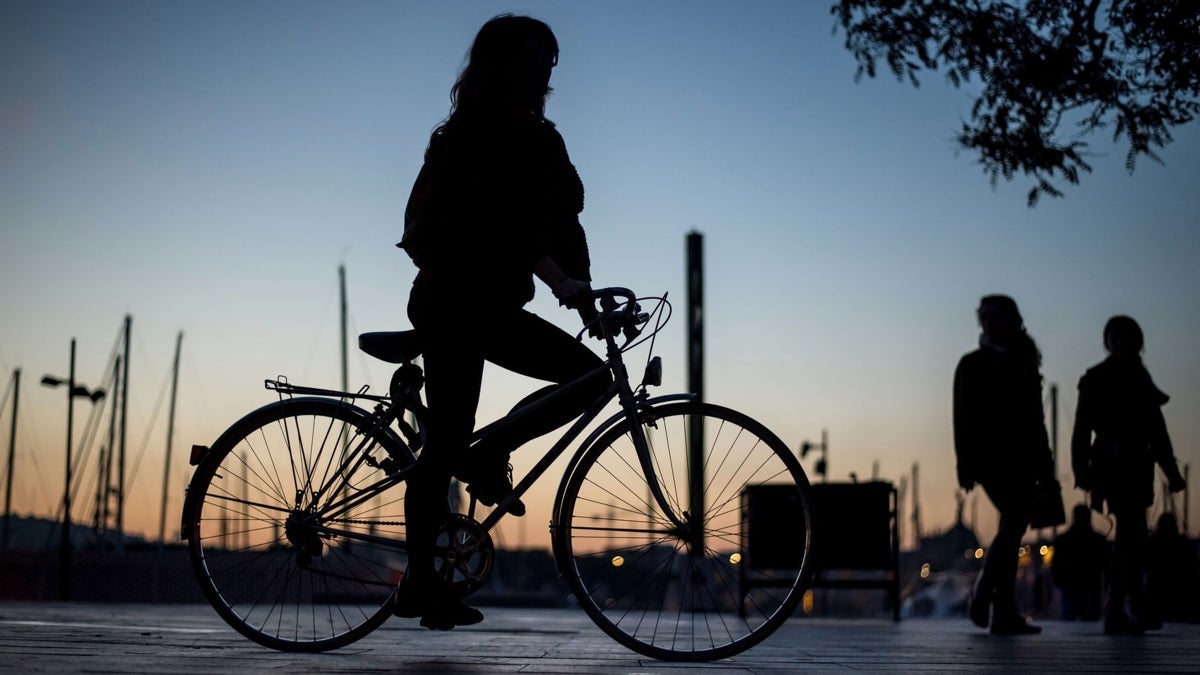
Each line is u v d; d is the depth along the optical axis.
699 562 4.70
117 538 28.06
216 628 5.76
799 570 4.70
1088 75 7.23
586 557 4.66
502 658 4.45
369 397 4.66
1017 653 5.39
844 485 11.37
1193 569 11.77
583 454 4.64
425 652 4.70
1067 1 7.27
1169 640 6.98
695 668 4.19
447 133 4.49
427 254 4.43
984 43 7.23
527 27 4.52
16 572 17.80
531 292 4.54
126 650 4.30
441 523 4.39
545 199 4.48
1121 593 8.12
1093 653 5.45
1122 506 8.10
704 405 4.71
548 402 4.56
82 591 17.28
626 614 4.65
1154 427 8.12
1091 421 8.17
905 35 7.37
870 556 11.27
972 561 56.62
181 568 17.36
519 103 4.52
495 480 4.50
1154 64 7.29
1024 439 8.13
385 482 4.63
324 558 4.64
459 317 4.40
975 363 8.32
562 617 10.57
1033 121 7.41
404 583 4.38
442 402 4.40
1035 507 8.30
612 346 4.64
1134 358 8.18
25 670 3.50
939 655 5.13
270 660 4.07
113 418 33.97
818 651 5.38
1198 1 7.00
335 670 3.77
